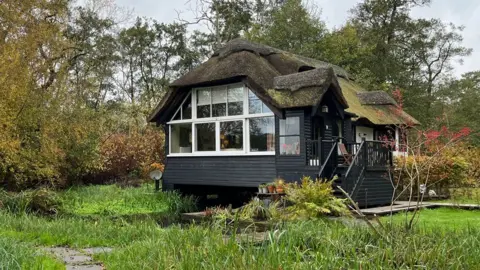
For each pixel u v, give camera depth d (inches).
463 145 756.0
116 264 230.1
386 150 607.2
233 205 722.2
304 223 296.2
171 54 1739.7
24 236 322.0
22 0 696.4
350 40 1266.0
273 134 608.4
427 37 1489.9
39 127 679.1
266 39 1237.1
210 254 211.8
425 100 1418.6
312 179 558.6
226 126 660.1
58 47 737.6
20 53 642.8
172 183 714.8
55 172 687.1
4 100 596.1
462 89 1632.6
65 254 275.4
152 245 255.8
